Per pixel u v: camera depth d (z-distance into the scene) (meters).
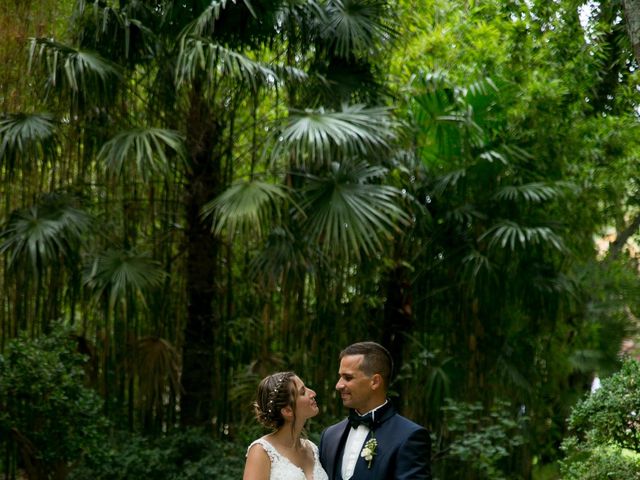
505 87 8.84
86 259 7.79
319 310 8.42
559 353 9.28
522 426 8.95
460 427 7.91
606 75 10.07
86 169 7.97
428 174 8.85
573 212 9.13
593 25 8.84
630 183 9.85
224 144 7.98
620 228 10.17
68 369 6.93
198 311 7.86
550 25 8.91
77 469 7.12
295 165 7.68
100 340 8.21
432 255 8.84
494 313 8.90
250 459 3.75
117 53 7.71
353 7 7.87
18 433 6.64
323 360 8.45
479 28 8.97
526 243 8.59
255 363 8.11
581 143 9.09
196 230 7.84
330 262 8.01
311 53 8.45
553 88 8.75
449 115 8.65
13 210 7.52
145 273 7.24
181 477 7.06
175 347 8.38
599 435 5.61
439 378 8.62
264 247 7.50
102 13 7.41
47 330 7.66
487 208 8.68
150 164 7.49
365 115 7.36
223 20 7.61
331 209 7.11
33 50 7.03
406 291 8.52
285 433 3.82
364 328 8.66
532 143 8.95
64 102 7.55
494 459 7.73
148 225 8.38
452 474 8.65
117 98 7.72
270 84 7.58
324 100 7.80
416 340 8.52
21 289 7.67
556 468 9.44
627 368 5.74
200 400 7.83
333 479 3.71
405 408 8.75
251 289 8.51
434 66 9.20
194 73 6.94
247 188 7.15
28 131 7.24
